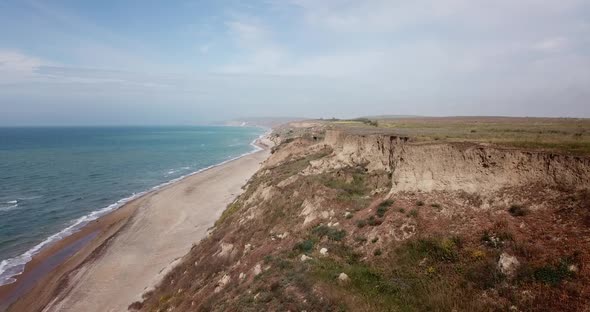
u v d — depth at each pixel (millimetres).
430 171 22234
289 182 38781
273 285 16797
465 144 21531
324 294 14953
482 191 19188
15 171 85438
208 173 86500
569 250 13328
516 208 16938
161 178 84250
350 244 20484
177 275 28547
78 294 28562
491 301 12992
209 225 45062
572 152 17156
